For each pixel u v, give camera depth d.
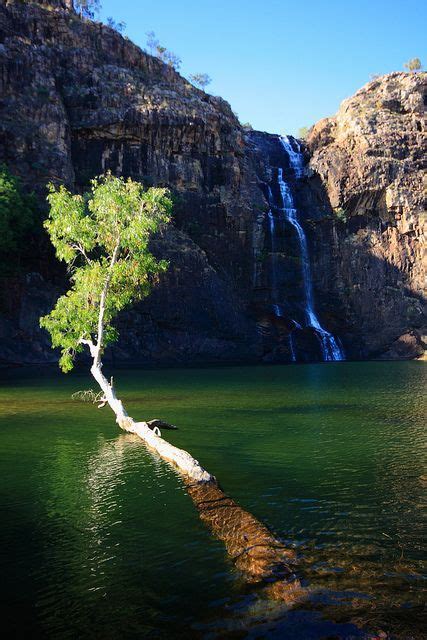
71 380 40.12
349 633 6.18
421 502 11.14
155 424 20.03
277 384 38.03
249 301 79.75
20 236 58.41
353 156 86.06
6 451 16.27
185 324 68.75
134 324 65.06
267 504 11.09
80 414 23.70
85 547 8.93
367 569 7.86
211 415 23.31
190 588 7.42
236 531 9.44
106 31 81.06
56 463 14.75
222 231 79.00
